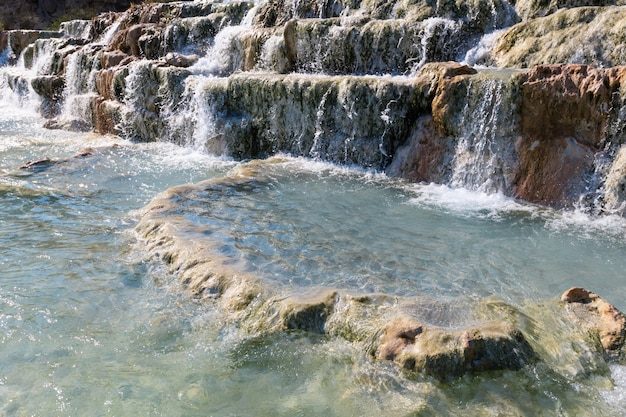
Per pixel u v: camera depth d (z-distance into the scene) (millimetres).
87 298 4711
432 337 3684
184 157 10109
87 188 8016
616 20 7996
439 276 4984
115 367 3805
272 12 12625
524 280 4961
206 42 13430
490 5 9766
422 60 9688
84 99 13172
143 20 15352
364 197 7332
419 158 8156
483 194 7430
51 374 3729
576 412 3303
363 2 11336
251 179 7980
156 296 4723
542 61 8484
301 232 6000
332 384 3586
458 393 3420
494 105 7309
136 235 6062
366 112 8578
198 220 6215
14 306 4574
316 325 4121
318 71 10734
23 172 8742
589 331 4059
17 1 24531
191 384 3633
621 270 5207
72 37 18703
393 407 3338
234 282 4602
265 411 3385
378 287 4676
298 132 9430
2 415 3342
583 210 6688
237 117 10164
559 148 6949
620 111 6492
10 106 16984
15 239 6000
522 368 3623
